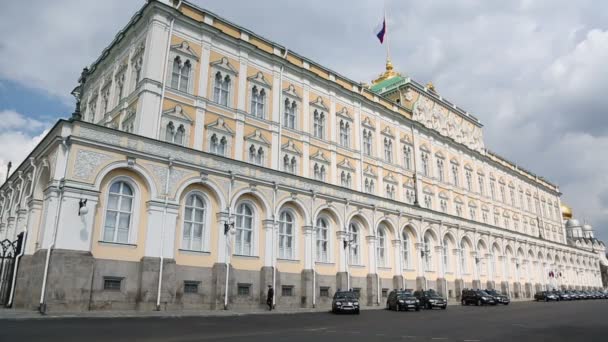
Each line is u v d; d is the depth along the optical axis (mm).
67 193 23172
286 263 33000
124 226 25531
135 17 35344
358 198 39812
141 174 26234
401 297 33906
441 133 61188
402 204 44594
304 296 33281
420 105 58188
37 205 26672
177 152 28125
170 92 32750
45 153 26234
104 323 18406
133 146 26281
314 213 35469
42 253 22109
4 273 28109
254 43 39875
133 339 14242
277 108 39781
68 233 22781
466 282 52594
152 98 31547
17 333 14789
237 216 30938
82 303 22578
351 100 47844
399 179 51219
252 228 31641
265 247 31438
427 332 18109
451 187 59406
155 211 26312
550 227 87938
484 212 66125
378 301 38938
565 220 129750
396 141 52312
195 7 35906
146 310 24688
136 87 33062
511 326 20891
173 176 27547
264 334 16656
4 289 26750
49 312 21141
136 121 31359
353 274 38188
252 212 31969
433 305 36406
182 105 33250
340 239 37281
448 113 64000
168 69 33062
